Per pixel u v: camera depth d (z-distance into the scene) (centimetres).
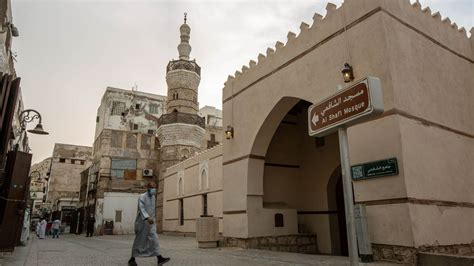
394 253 646
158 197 2734
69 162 5100
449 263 557
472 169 831
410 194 648
